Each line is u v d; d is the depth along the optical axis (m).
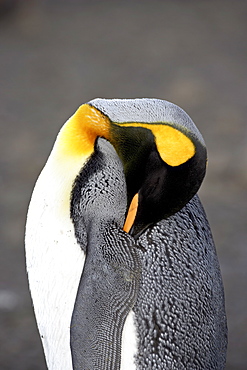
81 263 6.95
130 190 6.94
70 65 19.11
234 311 8.05
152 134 6.90
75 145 6.96
